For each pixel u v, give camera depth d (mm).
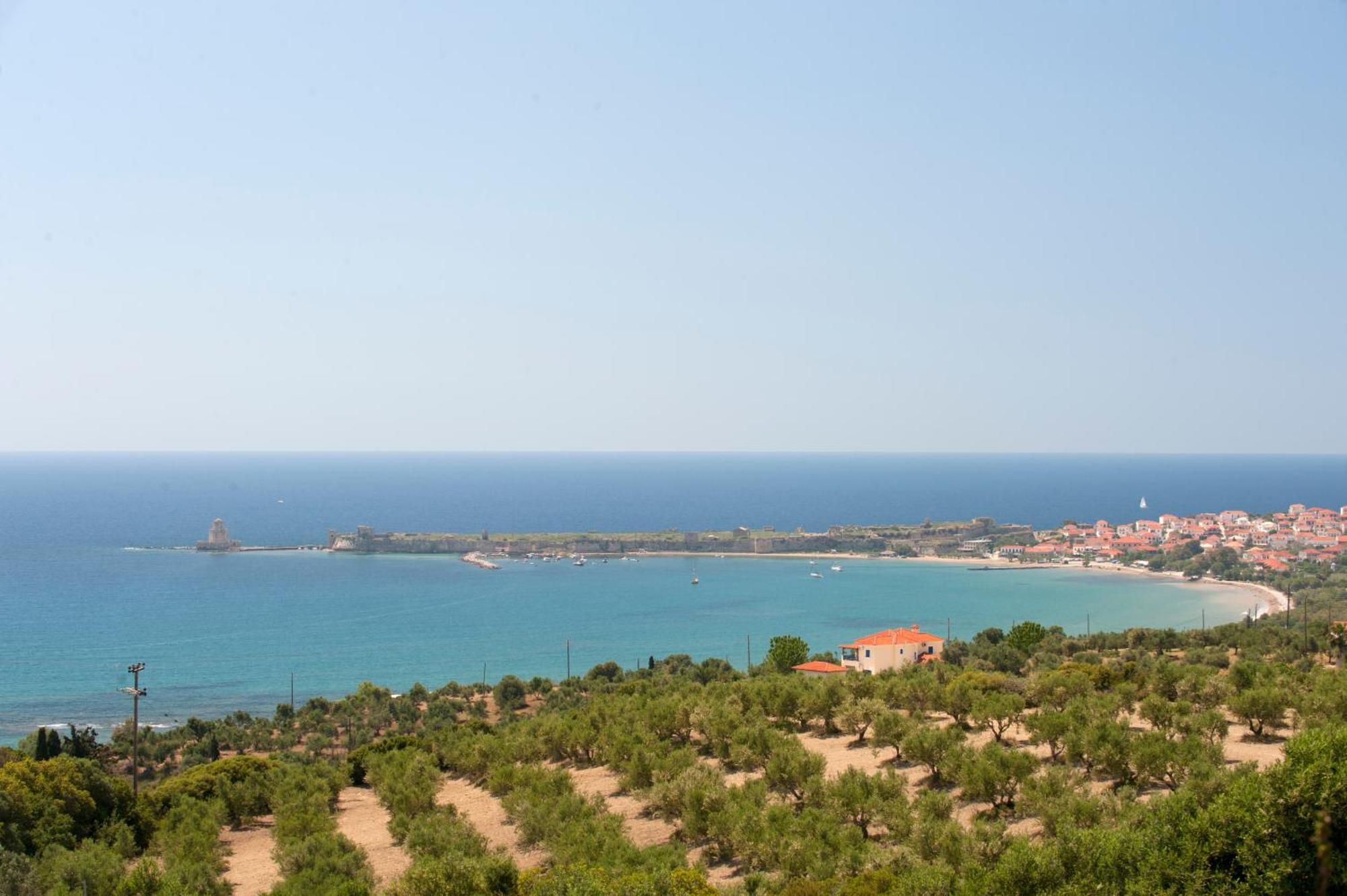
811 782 47125
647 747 60406
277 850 52750
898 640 116625
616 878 36469
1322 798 28125
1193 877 28922
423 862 40625
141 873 44531
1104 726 48812
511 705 112250
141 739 95875
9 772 57031
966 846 35219
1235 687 62469
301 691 151500
